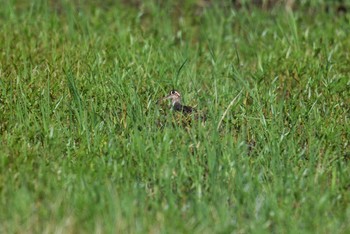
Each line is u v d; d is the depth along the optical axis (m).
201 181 13.12
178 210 12.20
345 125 15.15
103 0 22.45
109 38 19.17
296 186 13.00
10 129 14.72
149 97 15.89
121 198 12.34
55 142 14.04
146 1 22.44
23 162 13.49
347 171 13.60
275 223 12.07
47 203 12.21
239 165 13.33
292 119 15.10
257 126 14.94
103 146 14.17
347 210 12.18
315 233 11.71
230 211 12.27
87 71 16.95
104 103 15.52
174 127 15.12
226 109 15.04
